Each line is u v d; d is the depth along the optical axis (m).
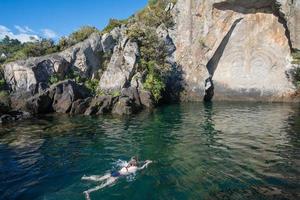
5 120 25.70
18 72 33.91
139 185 10.90
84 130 21.09
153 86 34.53
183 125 22.16
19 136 19.62
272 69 39.66
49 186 11.01
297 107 31.98
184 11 41.41
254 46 40.16
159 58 38.03
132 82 33.97
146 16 42.94
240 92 40.78
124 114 27.94
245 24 39.91
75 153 15.27
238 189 10.50
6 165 13.55
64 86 31.31
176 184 10.98
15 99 29.97
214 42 40.19
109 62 38.03
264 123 22.50
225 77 41.41
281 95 38.97
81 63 37.06
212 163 13.25
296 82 38.31
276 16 38.50
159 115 27.14
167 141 17.41
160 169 12.53
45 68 34.91
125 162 13.68
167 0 45.81
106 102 29.33
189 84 39.97
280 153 14.62
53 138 18.83
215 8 39.47
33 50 38.12
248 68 40.59
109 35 39.50
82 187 10.84
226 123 22.77
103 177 11.71
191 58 40.41
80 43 38.06
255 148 15.60
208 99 41.44
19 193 10.46
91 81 36.56
